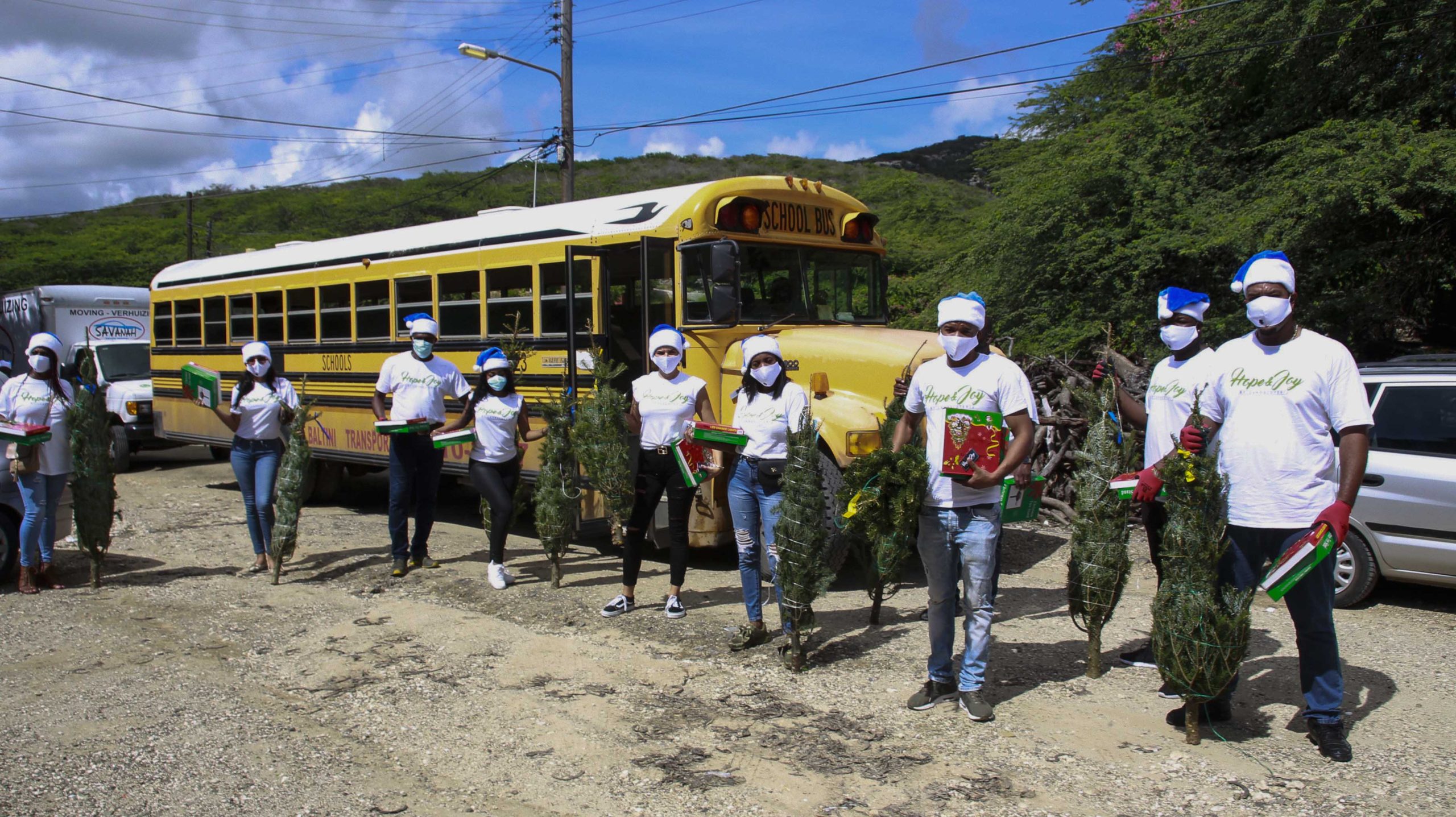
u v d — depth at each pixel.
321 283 11.36
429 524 8.12
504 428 7.38
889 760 4.39
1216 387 4.58
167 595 7.49
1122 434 5.57
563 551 7.43
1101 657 5.67
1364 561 6.75
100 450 7.72
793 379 7.70
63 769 4.47
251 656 6.07
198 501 12.20
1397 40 11.66
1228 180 13.51
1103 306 13.49
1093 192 14.11
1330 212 10.77
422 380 7.94
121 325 18.97
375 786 4.30
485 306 9.43
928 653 5.82
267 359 8.11
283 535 7.79
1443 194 10.35
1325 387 4.21
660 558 8.60
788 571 5.44
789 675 5.48
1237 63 13.07
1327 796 4.00
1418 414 6.68
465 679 5.54
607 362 8.17
